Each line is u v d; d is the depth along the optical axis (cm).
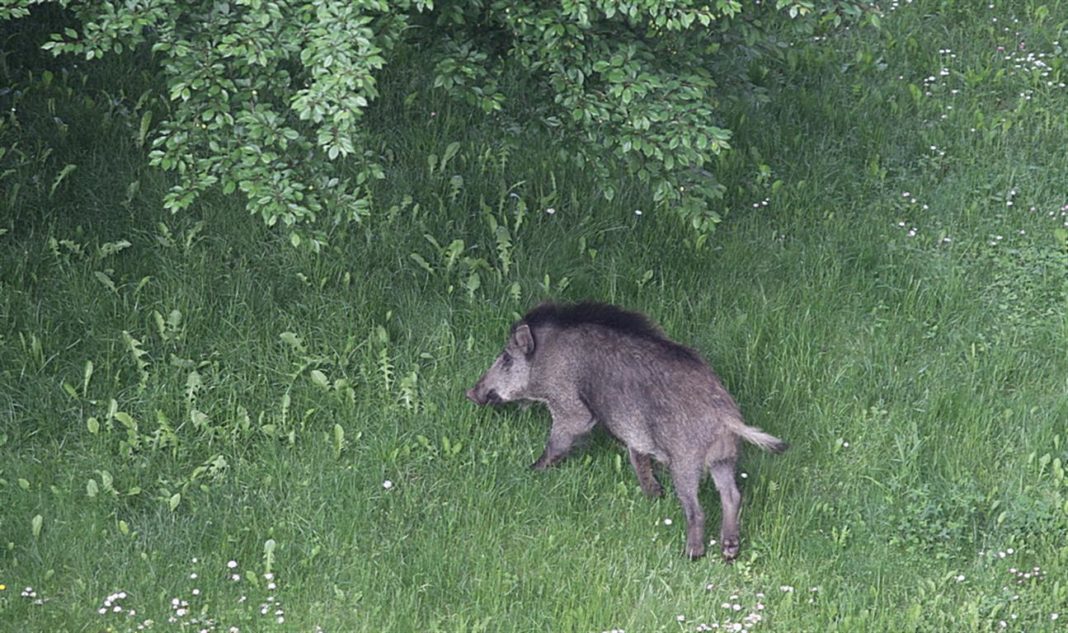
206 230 1478
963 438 1314
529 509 1240
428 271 1448
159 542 1188
